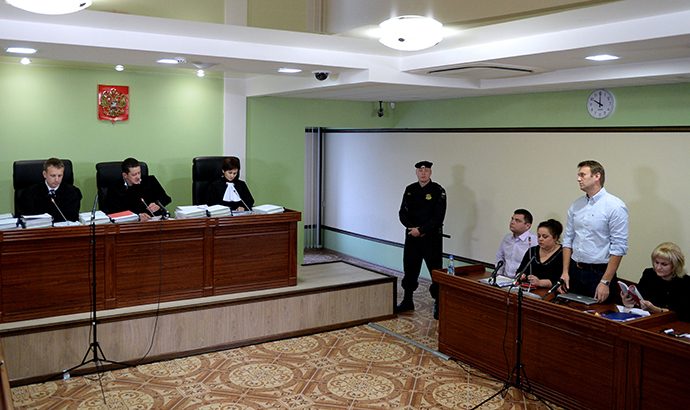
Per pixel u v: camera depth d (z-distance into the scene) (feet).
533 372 13.75
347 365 15.57
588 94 18.54
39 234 14.25
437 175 24.66
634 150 17.34
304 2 10.25
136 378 14.51
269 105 23.85
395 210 27.09
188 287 16.51
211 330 16.42
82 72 20.11
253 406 13.15
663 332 11.14
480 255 22.86
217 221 16.61
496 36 13.20
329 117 25.31
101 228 14.96
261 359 15.90
